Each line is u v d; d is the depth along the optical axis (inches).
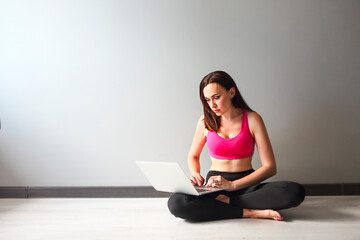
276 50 107.5
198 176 82.4
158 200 102.2
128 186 107.0
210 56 107.5
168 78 107.5
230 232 67.8
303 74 107.8
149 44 107.4
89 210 89.1
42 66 106.7
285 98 107.9
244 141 81.8
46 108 106.7
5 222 77.1
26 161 106.5
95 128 107.4
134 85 107.6
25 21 106.4
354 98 108.0
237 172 82.2
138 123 107.6
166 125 107.8
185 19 107.3
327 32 107.7
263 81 107.8
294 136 108.1
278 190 74.8
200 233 67.6
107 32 107.2
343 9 107.7
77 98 107.1
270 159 80.5
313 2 107.5
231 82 81.5
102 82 107.3
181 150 107.8
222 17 107.3
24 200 102.3
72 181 106.9
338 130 108.1
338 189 107.3
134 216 82.5
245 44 107.4
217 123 84.0
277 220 76.1
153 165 73.7
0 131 106.3
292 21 107.5
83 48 107.0
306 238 63.4
